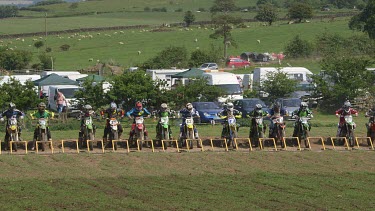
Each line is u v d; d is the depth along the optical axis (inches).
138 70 2301.9
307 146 1427.2
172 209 912.3
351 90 2488.9
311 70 3745.1
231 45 5044.3
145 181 1095.6
